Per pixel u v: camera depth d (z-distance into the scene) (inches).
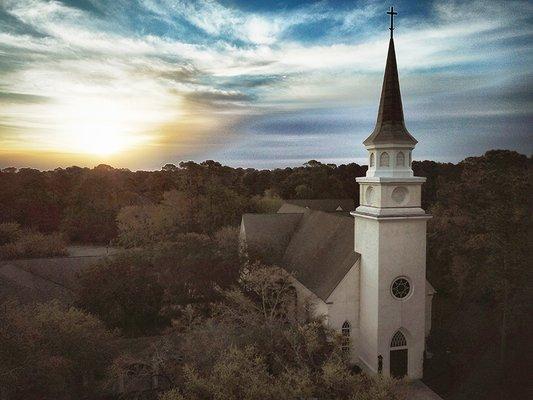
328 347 982.4
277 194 3873.0
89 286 1381.6
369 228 1141.7
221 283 1453.0
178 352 991.0
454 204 1583.4
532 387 412.2
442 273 1630.2
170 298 1390.3
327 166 4097.0
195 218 2901.1
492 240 1056.2
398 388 883.4
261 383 709.3
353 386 724.7
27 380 823.1
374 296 1117.1
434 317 1389.0
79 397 958.4
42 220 2503.7
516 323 716.7
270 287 1318.9
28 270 1552.7
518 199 957.2
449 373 1100.5
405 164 1132.5
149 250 1558.8
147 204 3019.2
